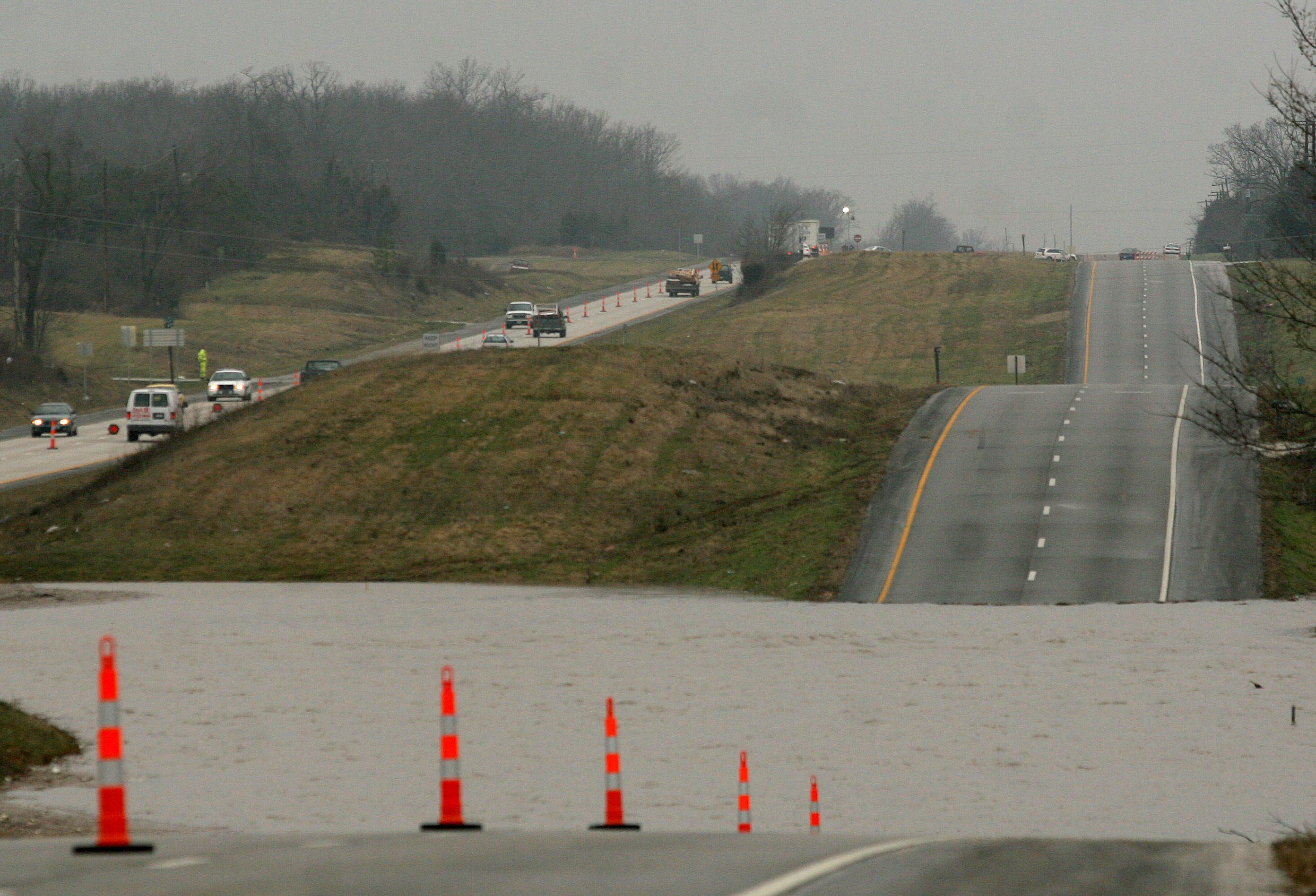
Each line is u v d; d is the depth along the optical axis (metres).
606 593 133.12
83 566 149.88
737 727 66.88
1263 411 106.69
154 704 73.69
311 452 184.62
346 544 157.62
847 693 76.44
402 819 48.59
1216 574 130.12
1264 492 154.25
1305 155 102.56
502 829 45.25
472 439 187.88
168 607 121.19
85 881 26.36
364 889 25.34
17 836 44.91
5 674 83.88
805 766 58.41
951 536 145.62
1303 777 55.81
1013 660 88.19
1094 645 94.31
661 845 32.72
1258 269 106.88
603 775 56.84
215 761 59.56
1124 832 46.00
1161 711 70.44
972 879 27.98
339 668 86.06
